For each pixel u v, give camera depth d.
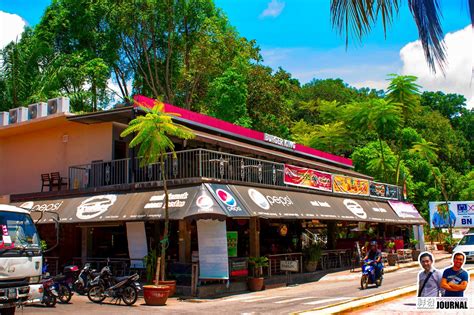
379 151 51.66
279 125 46.50
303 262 24.67
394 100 42.53
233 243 20.53
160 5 42.41
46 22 42.31
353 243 31.88
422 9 6.44
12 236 12.02
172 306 15.35
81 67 37.72
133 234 19.62
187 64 45.72
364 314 10.52
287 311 13.26
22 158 27.02
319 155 34.34
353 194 30.08
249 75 45.50
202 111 43.25
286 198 22.44
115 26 42.66
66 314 13.55
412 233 42.81
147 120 16.58
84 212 20.55
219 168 21.62
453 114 93.94
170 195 18.66
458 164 77.44
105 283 16.66
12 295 11.55
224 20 47.00
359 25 6.58
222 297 17.64
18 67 34.62
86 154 24.28
